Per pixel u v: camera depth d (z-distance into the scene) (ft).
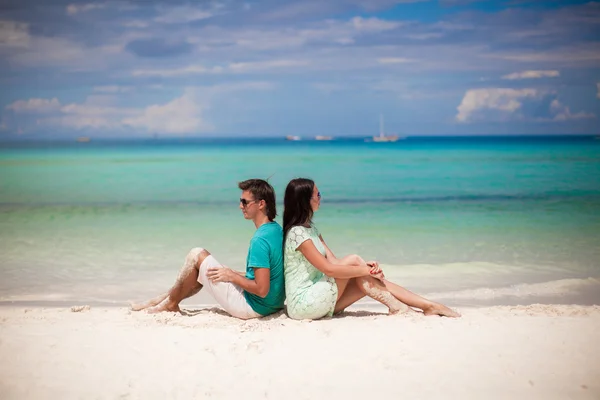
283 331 17.04
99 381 13.57
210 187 78.38
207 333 16.94
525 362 14.52
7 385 13.33
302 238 18.11
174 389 13.12
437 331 16.92
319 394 12.85
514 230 42.78
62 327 17.79
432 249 35.83
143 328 17.60
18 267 30.89
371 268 18.74
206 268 18.74
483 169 99.40
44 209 56.54
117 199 65.31
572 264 31.22
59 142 301.43
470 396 12.71
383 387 13.16
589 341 16.06
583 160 111.86
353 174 96.73
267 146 290.76
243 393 12.92
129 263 32.04
